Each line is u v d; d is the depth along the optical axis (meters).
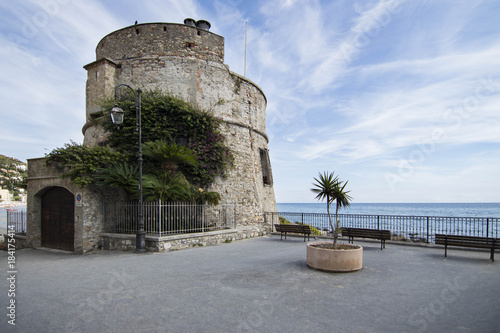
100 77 16.83
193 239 12.76
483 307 5.41
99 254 11.47
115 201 13.58
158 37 17.11
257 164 20.80
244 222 17.89
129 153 13.89
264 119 23.14
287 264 9.01
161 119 14.97
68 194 13.01
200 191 14.20
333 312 5.16
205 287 6.62
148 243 11.59
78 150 12.20
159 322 4.77
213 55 18.14
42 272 8.37
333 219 22.84
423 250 11.54
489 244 9.41
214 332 4.40
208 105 17.41
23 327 4.61
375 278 7.39
